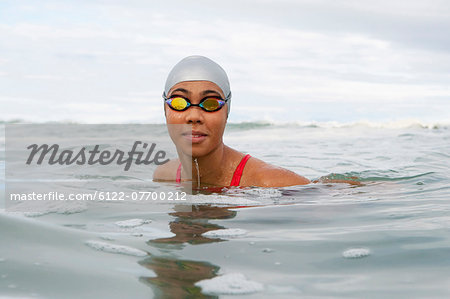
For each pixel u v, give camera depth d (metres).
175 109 3.24
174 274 1.68
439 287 1.58
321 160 5.59
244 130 10.80
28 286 1.56
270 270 1.73
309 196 3.18
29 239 2.04
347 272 1.72
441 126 11.08
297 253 1.92
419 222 2.43
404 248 1.98
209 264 1.78
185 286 1.58
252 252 1.93
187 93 3.21
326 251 1.95
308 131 10.40
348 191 3.39
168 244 2.03
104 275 1.66
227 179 3.50
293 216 2.58
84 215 2.52
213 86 3.24
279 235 2.19
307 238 2.14
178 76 3.25
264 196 3.14
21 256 1.83
